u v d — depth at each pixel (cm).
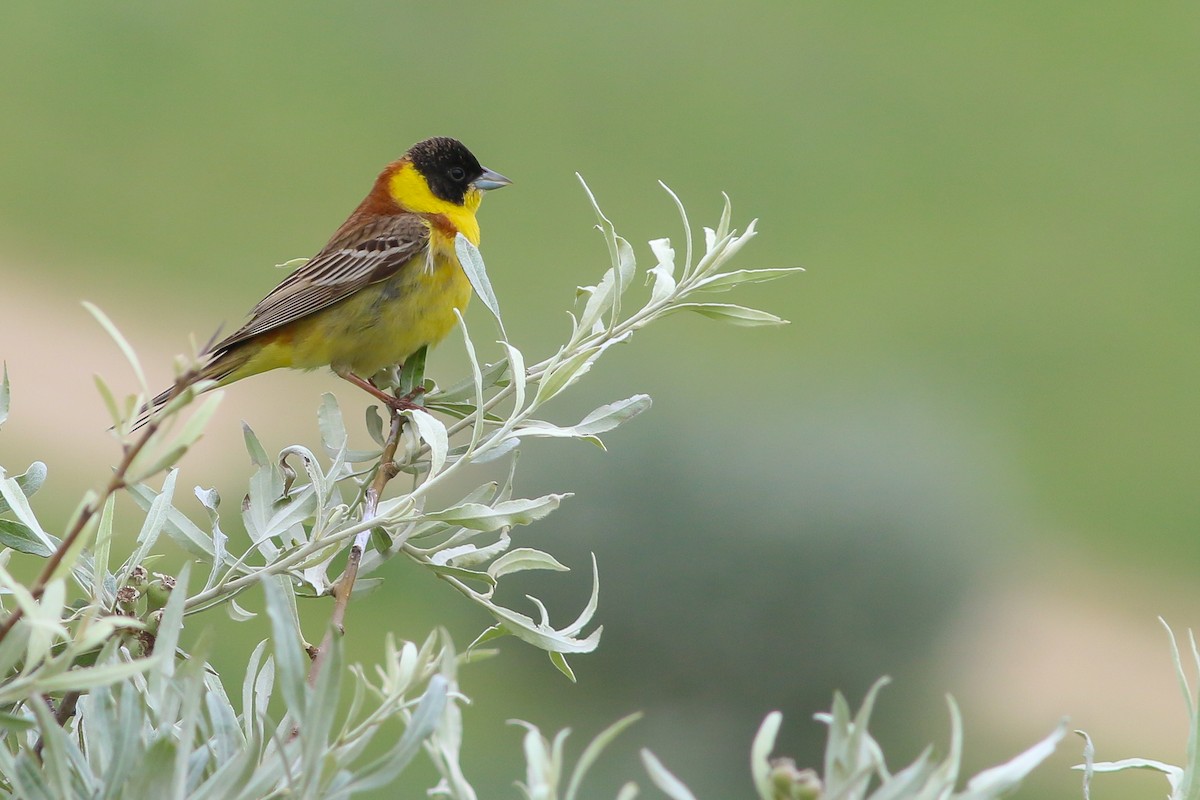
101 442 1848
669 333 2641
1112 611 1864
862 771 204
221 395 239
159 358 2302
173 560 1465
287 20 4209
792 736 1481
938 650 1504
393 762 231
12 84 3691
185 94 3738
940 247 3278
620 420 368
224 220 3186
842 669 1477
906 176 3619
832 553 1459
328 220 3259
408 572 1600
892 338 2827
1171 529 2183
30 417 1889
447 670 241
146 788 230
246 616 341
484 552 362
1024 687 1609
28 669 244
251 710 296
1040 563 1894
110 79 3800
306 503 368
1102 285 3120
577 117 3872
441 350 2131
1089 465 2391
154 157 3416
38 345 2239
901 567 1475
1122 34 4378
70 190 3197
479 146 3675
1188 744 284
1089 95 4053
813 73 4128
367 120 3762
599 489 1454
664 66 4059
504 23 4200
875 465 1497
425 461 408
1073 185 3591
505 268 3050
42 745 286
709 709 1477
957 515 1523
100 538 312
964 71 4138
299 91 3862
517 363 373
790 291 3038
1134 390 2667
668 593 1443
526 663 1473
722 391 1557
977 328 2908
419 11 4281
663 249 430
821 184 3588
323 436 418
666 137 3762
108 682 232
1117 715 1566
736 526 1450
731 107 3934
